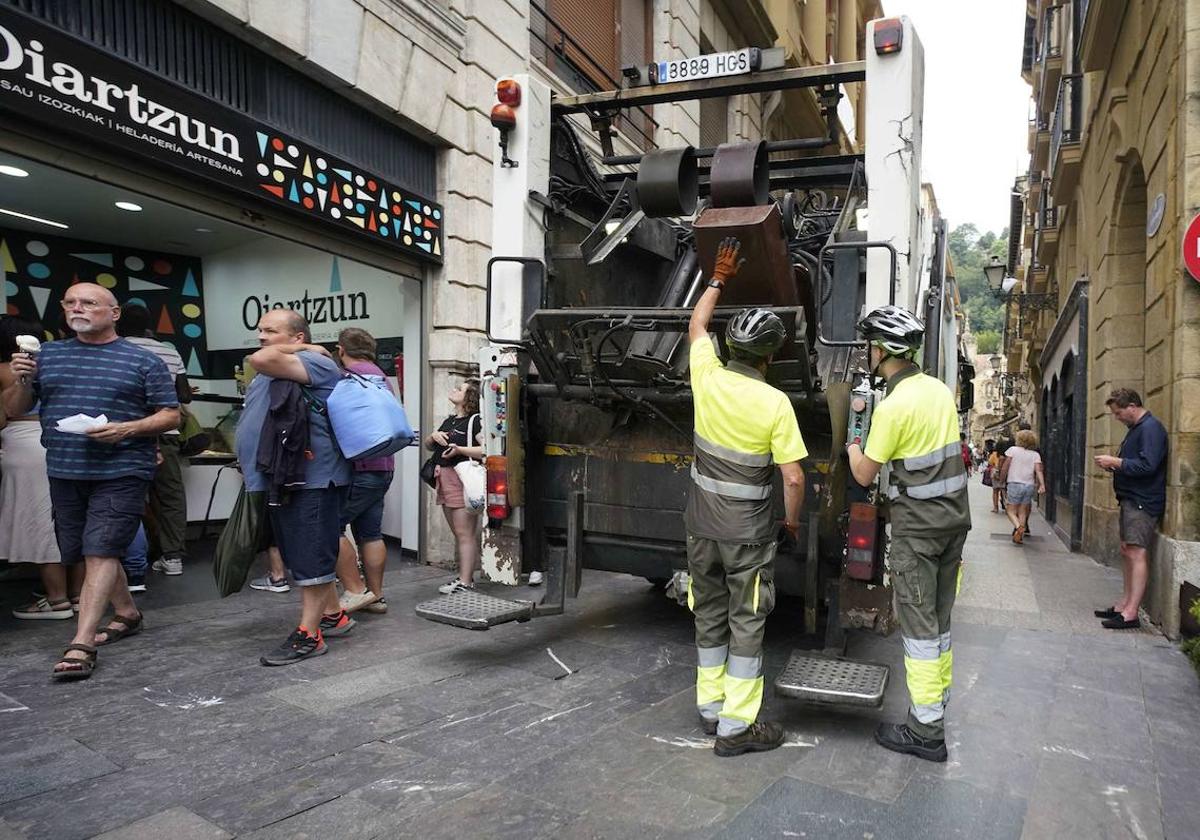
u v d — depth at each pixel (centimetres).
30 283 718
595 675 428
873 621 391
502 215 495
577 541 480
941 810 280
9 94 411
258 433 437
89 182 553
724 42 1507
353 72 633
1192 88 546
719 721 328
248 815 266
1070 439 1270
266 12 557
